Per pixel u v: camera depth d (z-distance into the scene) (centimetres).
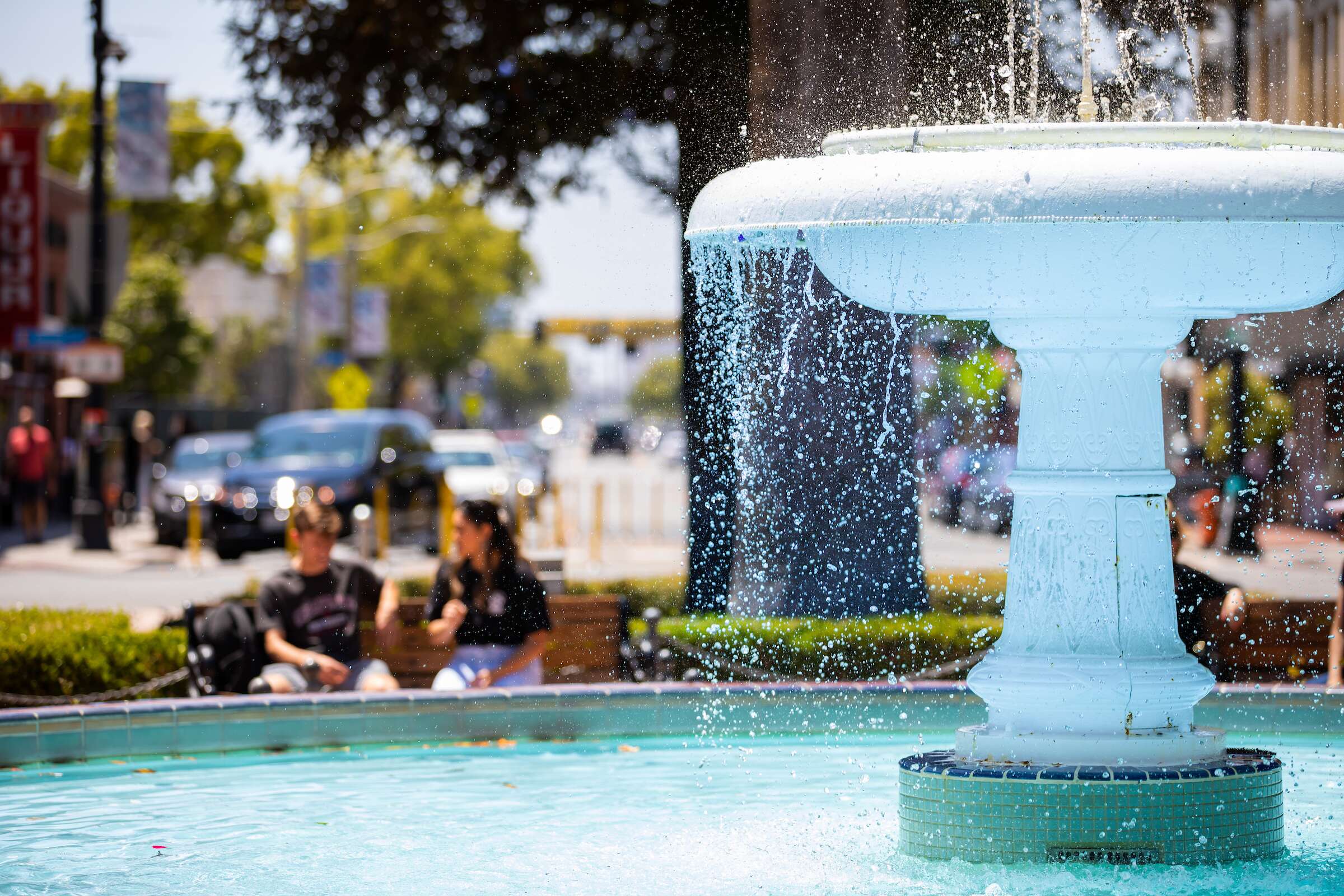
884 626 1171
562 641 1191
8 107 3325
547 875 600
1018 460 645
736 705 927
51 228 5269
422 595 1631
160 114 3212
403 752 880
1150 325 619
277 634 1014
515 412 15038
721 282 720
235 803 743
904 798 630
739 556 1353
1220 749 629
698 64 1652
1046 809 600
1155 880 577
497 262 8300
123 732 859
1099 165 541
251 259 6869
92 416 3275
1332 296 608
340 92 1902
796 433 1336
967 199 546
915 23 1327
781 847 641
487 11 1786
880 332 1327
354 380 4631
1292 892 560
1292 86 2048
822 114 1348
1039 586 629
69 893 579
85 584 2567
